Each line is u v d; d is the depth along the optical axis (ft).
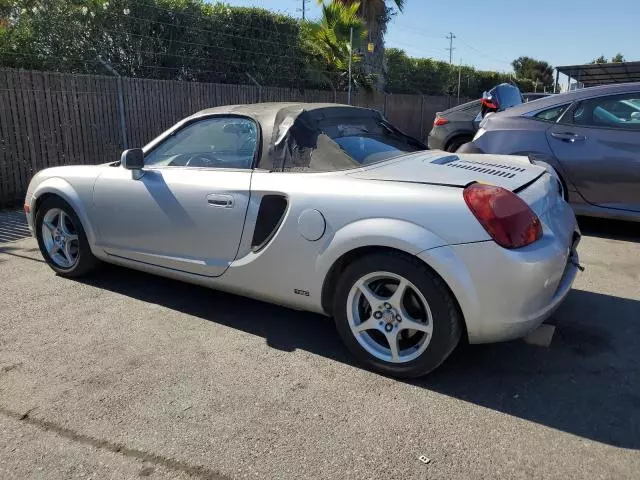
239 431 8.45
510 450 8.01
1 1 30.09
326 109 12.23
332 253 9.98
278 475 7.51
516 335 9.27
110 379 9.90
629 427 8.55
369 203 9.67
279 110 11.77
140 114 30.89
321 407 9.07
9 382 9.80
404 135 13.50
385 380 9.93
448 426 8.58
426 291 9.21
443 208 9.11
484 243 8.82
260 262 11.00
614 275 15.40
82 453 7.95
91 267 14.66
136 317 12.61
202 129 12.55
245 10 43.27
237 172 11.54
